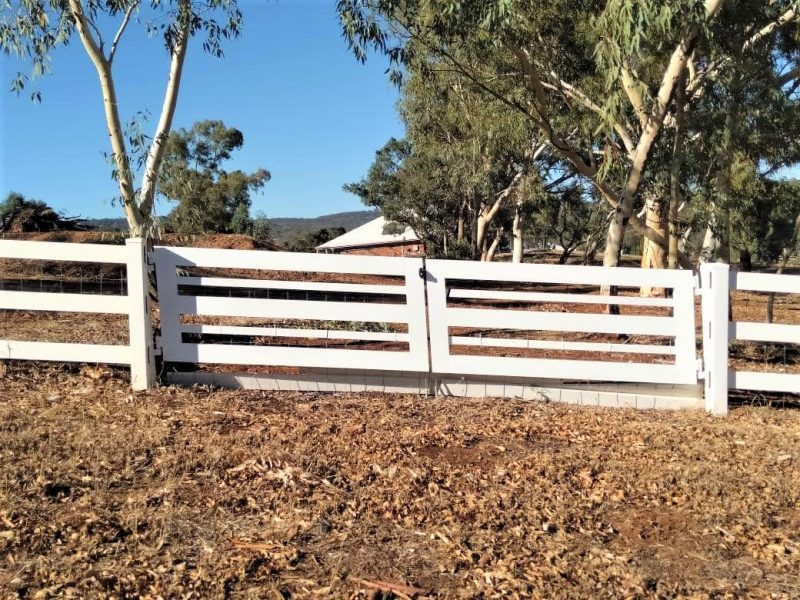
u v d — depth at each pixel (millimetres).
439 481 5168
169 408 6477
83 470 4906
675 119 12109
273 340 9953
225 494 4703
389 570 3896
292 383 7539
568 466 5543
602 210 26812
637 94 10914
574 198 35562
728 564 4184
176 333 7297
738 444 6312
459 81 13945
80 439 5422
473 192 32250
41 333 9297
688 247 17922
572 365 7574
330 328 10656
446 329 7512
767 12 10219
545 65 12375
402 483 5059
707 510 4855
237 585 3641
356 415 6656
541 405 7469
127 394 6828
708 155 12305
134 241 7055
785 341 7551
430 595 3666
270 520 4402
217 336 9727
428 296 7496
